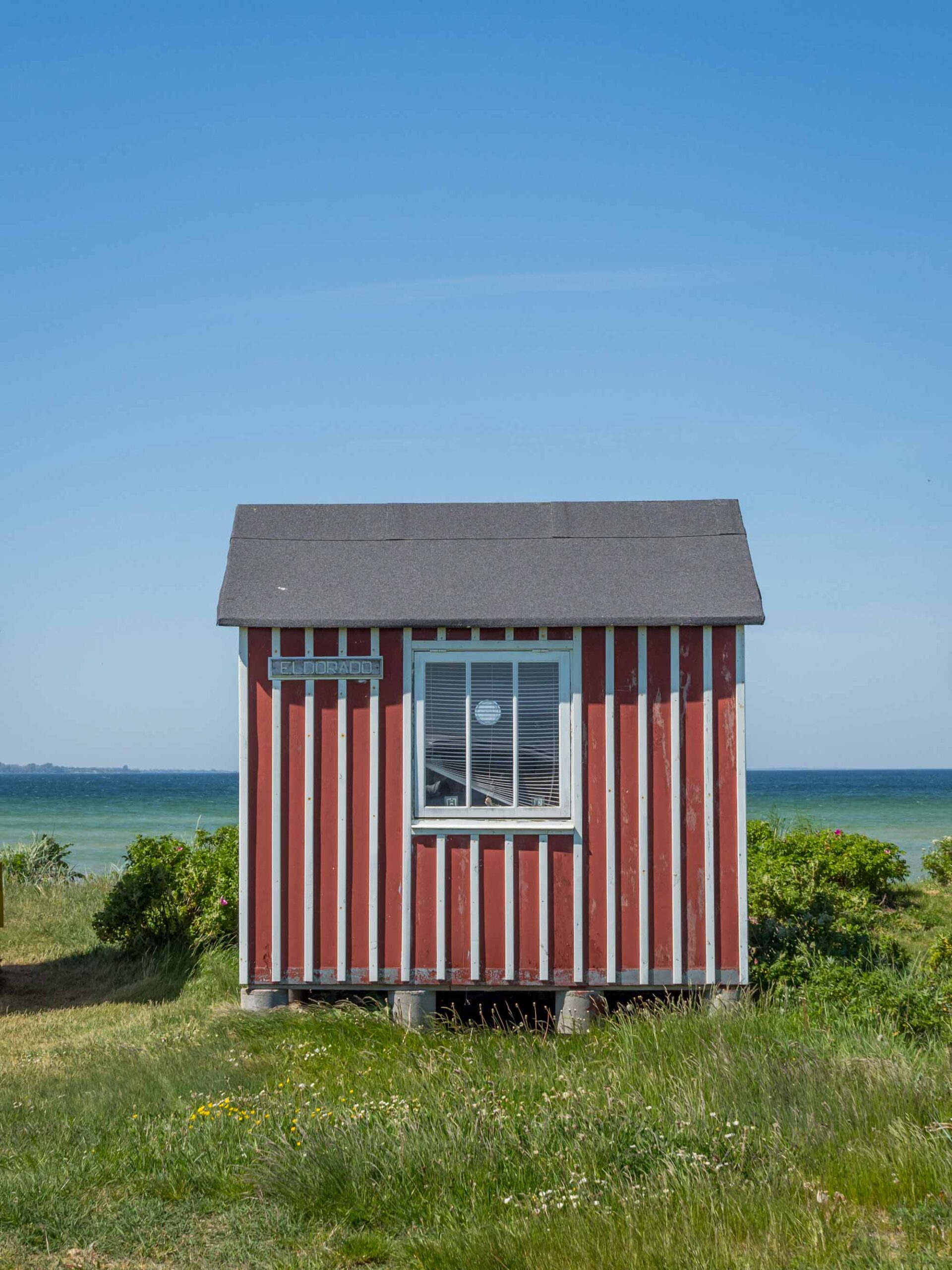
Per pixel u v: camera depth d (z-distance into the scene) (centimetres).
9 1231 564
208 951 1262
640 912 1007
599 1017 977
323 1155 620
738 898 1007
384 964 1012
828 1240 523
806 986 953
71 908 1603
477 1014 1049
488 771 1027
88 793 9019
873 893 1556
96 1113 727
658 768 1018
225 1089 772
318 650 1033
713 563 1080
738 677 1018
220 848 1459
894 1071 712
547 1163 617
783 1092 695
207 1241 561
